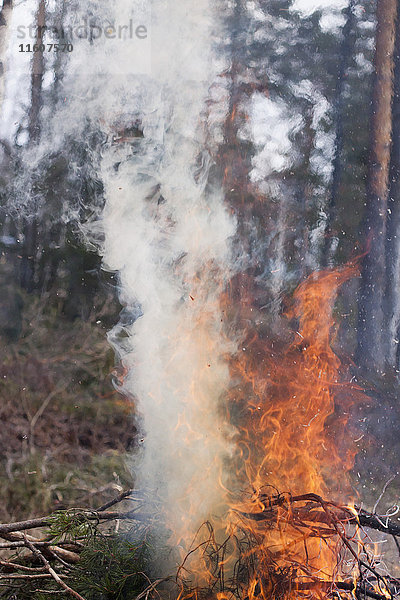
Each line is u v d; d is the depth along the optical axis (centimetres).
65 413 495
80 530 266
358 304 1183
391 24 1310
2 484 410
